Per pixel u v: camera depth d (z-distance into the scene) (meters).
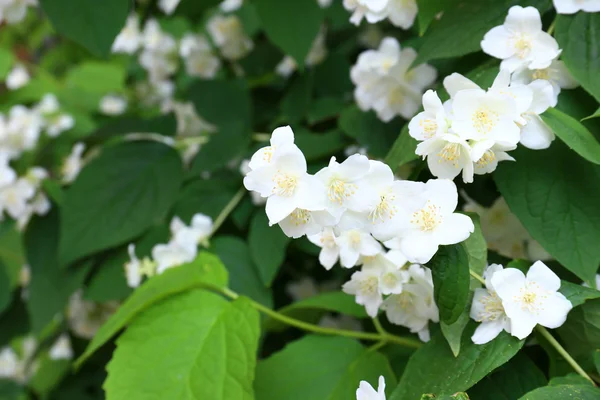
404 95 0.65
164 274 0.62
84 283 0.77
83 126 0.98
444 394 0.52
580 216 0.56
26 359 1.12
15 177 0.79
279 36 0.70
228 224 0.73
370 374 0.59
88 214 0.72
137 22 1.01
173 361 0.58
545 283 0.53
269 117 0.81
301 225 0.52
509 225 0.61
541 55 0.57
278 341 0.73
